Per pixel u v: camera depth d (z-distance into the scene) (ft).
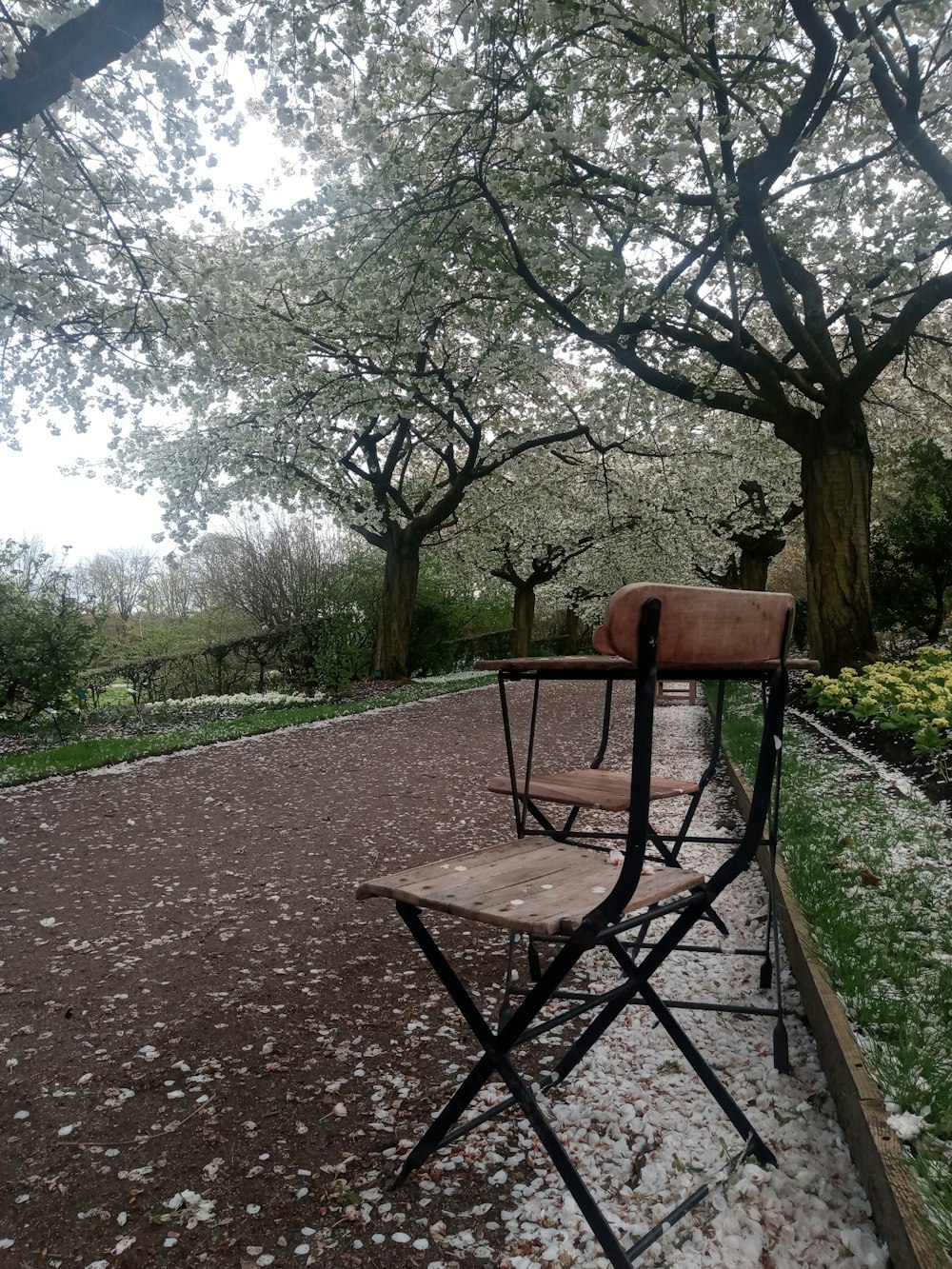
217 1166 7.38
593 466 70.08
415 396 49.65
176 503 51.98
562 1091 8.33
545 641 113.80
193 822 21.81
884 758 22.50
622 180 30.09
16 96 20.75
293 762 30.96
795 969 10.48
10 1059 9.55
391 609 66.44
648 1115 7.78
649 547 78.89
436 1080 8.71
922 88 24.84
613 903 6.03
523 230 33.40
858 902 11.70
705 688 53.11
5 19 21.15
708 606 6.48
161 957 12.57
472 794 24.44
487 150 29.55
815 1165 6.95
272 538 69.46
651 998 7.49
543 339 41.04
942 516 52.06
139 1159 7.55
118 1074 9.10
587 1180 6.97
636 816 6.04
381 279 36.68
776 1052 8.45
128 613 95.66
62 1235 6.61
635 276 35.68
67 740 42.63
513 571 88.43
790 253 36.68
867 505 36.78
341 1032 9.86
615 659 7.97
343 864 17.39
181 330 33.06
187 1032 10.03
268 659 64.80
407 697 53.16
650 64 26.66
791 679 43.73
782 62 26.17
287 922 13.94
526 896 6.57
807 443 37.32
